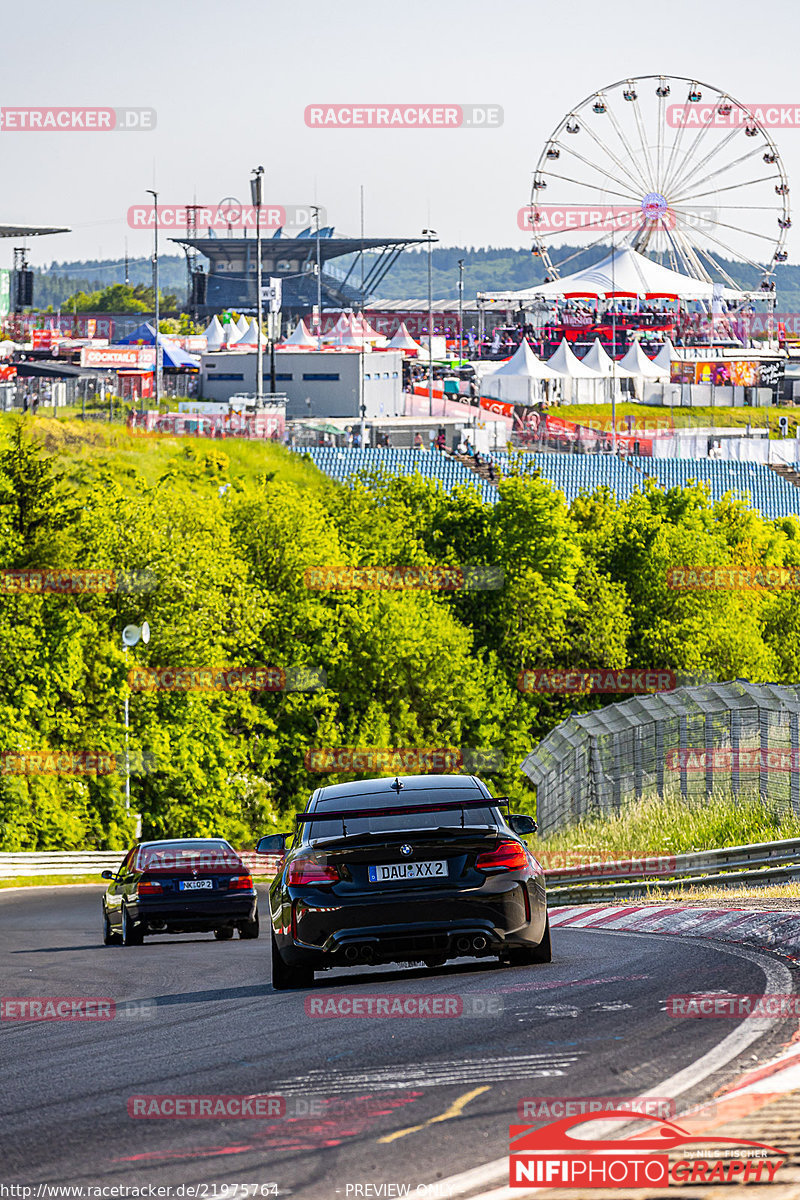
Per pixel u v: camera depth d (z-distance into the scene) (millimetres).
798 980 20266
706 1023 17031
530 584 167375
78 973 32281
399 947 23766
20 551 135500
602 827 63812
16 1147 12961
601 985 21250
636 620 178875
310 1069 15875
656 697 66625
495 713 154625
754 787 55625
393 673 150375
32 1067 17609
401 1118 13078
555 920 39656
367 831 24828
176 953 38438
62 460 180250
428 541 177375
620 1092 13500
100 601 132125
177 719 131000
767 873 42219
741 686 57906
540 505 172000
